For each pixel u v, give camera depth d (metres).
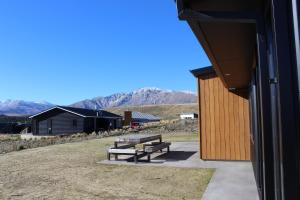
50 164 10.03
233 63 5.82
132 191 6.45
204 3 2.90
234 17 2.81
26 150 14.20
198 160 10.20
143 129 29.70
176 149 13.49
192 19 2.89
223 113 10.01
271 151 2.83
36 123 36.53
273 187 2.85
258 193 5.68
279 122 2.22
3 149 14.74
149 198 5.91
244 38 4.12
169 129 28.61
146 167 9.12
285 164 2.15
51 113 36.12
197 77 10.27
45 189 6.74
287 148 2.14
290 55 2.15
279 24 2.18
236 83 8.68
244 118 9.84
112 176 7.98
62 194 6.30
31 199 5.99
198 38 3.91
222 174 7.82
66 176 8.07
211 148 10.05
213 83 10.13
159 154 11.90
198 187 6.63
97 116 36.44
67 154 12.42
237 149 9.84
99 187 6.84
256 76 4.80
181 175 7.87
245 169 8.41
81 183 7.25
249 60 5.64
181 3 2.78
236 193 6.07
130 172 8.44
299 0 1.99
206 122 10.13
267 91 2.79
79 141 19.14
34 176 8.14
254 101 6.05
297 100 2.11
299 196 2.13
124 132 27.05
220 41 4.16
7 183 7.36
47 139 22.19
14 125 43.62
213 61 5.53
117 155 10.86
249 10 2.98
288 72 2.15
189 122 34.56
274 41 2.29
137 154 10.09
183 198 5.86
